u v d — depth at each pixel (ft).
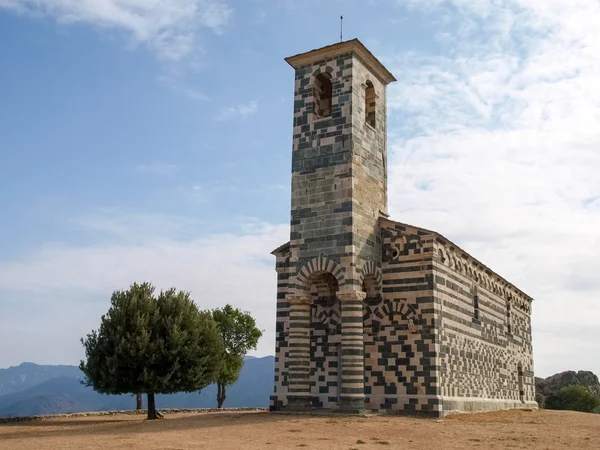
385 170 164.04
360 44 154.61
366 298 150.61
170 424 115.55
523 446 88.48
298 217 151.64
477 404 164.14
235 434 97.45
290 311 147.23
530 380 231.50
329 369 152.05
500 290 204.13
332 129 152.66
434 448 84.84
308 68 160.25
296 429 104.58
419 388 139.85
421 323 143.33
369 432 101.91
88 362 149.28
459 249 161.68
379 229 153.79
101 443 86.48
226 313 244.01
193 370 150.00
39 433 106.63
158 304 156.04
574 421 134.82
